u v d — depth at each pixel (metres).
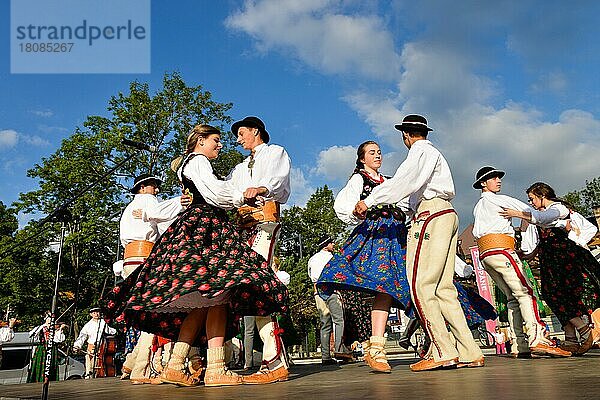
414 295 3.22
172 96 20.77
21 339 11.31
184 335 2.86
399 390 1.90
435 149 3.34
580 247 4.44
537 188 4.71
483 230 4.47
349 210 3.56
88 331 9.41
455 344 3.37
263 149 3.38
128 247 4.59
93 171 19.41
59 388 3.55
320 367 4.64
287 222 26.98
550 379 2.02
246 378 2.79
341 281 3.18
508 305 4.72
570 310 4.30
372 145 3.71
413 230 3.31
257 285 2.59
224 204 2.79
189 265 2.62
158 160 20.06
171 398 2.08
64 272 21.38
